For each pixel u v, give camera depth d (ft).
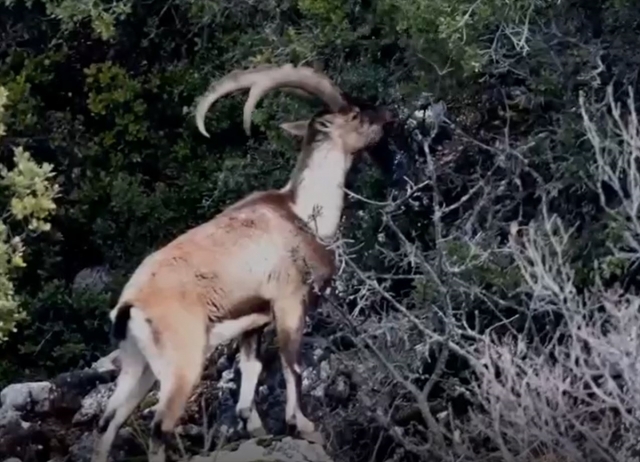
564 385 70.44
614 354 72.28
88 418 89.97
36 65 136.56
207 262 77.30
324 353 89.86
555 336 76.48
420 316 88.74
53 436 89.66
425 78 101.76
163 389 75.31
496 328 92.68
